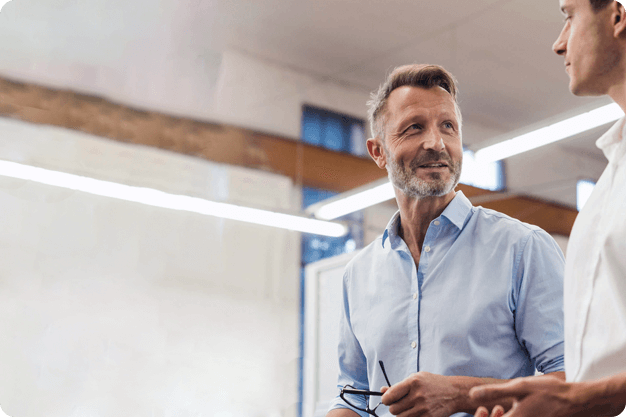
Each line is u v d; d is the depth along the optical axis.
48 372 4.84
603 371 0.72
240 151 5.18
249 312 5.49
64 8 4.07
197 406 5.18
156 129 5.04
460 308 1.11
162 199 4.52
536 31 4.08
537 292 1.07
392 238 1.26
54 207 5.09
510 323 1.08
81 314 5.02
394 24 4.08
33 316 4.88
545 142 4.22
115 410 4.96
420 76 1.20
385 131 1.22
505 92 4.75
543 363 1.04
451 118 1.18
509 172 5.31
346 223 5.43
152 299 5.27
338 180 5.14
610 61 0.76
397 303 1.19
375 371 1.19
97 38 4.33
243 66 4.50
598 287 0.74
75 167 4.92
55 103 4.77
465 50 4.31
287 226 4.78
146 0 3.95
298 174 5.17
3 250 4.88
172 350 5.23
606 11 0.75
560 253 1.11
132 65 4.55
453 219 1.18
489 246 1.14
